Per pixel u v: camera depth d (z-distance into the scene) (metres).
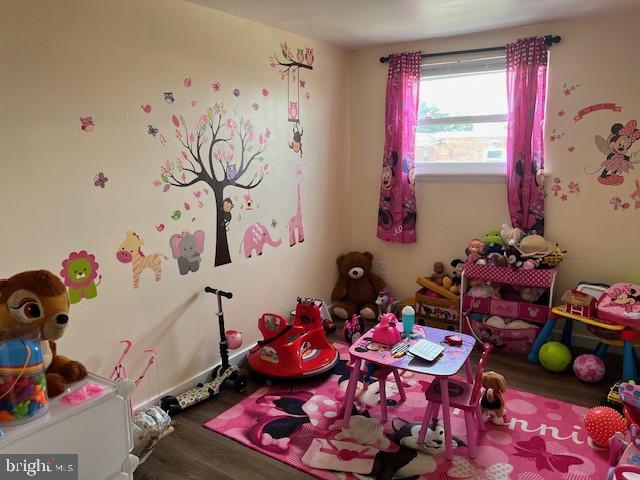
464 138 3.58
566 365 2.91
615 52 2.96
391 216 3.81
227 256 2.85
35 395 1.45
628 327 2.70
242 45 2.81
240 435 2.29
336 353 2.96
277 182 3.21
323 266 3.83
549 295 3.12
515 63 3.19
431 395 2.16
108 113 2.11
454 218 3.64
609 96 3.01
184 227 2.54
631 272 3.10
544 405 2.56
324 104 3.63
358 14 2.79
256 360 2.85
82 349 2.11
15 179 1.80
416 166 3.77
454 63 3.45
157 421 2.08
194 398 2.53
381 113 3.83
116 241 2.20
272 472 2.04
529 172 3.24
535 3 2.67
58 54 1.90
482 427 2.30
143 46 2.23
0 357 1.41
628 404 1.85
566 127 3.16
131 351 2.33
